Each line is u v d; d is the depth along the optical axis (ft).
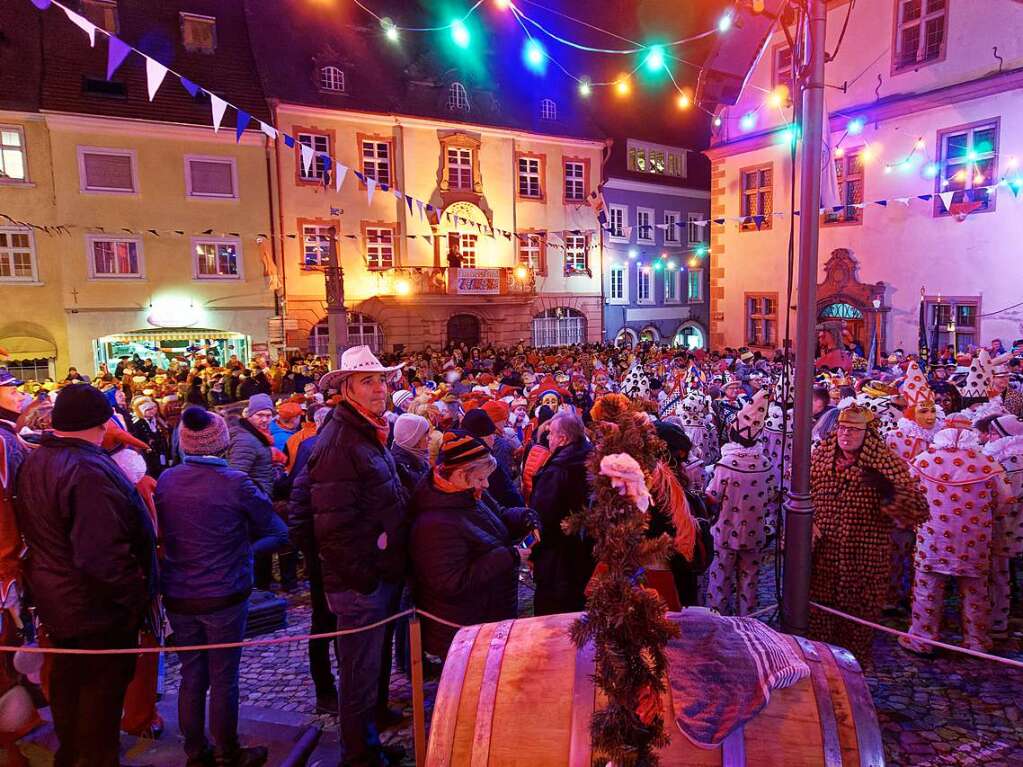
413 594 11.76
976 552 14.84
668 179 116.47
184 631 11.11
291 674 15.46
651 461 7.41
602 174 107.04
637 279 114.11
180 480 11.16
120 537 9.73
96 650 9.73
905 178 59.72
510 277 95.35
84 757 9.80
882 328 61.77
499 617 11.85
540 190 102.17
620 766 5.98
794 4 12.37
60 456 9.73
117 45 15.65
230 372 51.83
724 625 7.59
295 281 84.74
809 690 6.76
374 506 10.75
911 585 18.28
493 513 11.96
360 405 10.92
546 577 12.67
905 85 59.31
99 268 75.56
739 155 72.33
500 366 62.75
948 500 14.92
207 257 80.28
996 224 53.88
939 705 13.55
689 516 11.23
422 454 14.49
